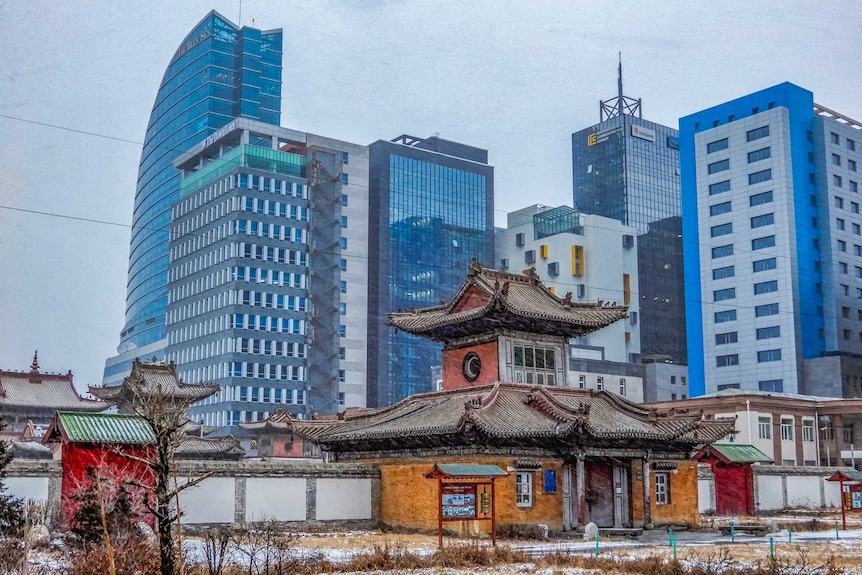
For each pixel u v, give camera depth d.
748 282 175.25
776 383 168.50
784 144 173.12
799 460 114.44
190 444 89.81
